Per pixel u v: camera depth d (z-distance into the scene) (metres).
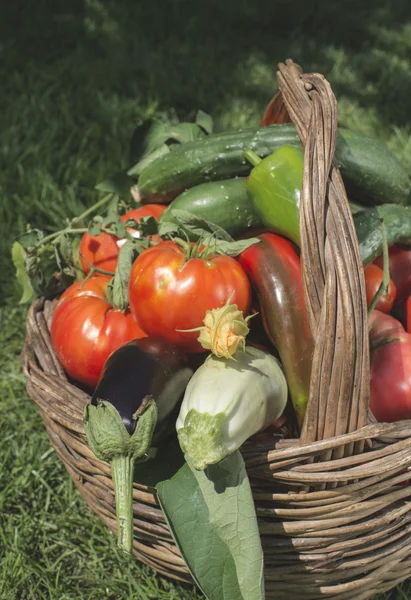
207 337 1.20
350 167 1.60
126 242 1.47
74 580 1.61
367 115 3.39
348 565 1.33
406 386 1.42
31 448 1.90
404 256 1.61
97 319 1.43
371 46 4.18
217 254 1.43
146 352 1.26
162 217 1.59
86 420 1.19
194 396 1.17
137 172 1.81
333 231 1.17
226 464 1.18
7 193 2.74
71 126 3.12
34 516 1.75
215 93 3.54
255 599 1.16
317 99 1.29
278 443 1.20
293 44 4.09
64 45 3.98
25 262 1.61
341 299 1.14
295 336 1.34
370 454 1.21
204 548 1.20
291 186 1.43
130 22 4.22
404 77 3.71
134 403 1.17
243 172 1.63
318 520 1.26
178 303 1.30
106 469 1.30
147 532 1.35
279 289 1.38
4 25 4.11
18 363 2.16
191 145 1.65
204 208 1.55
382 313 1.55
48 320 1.59
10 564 1.61
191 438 1.13
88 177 2.80
